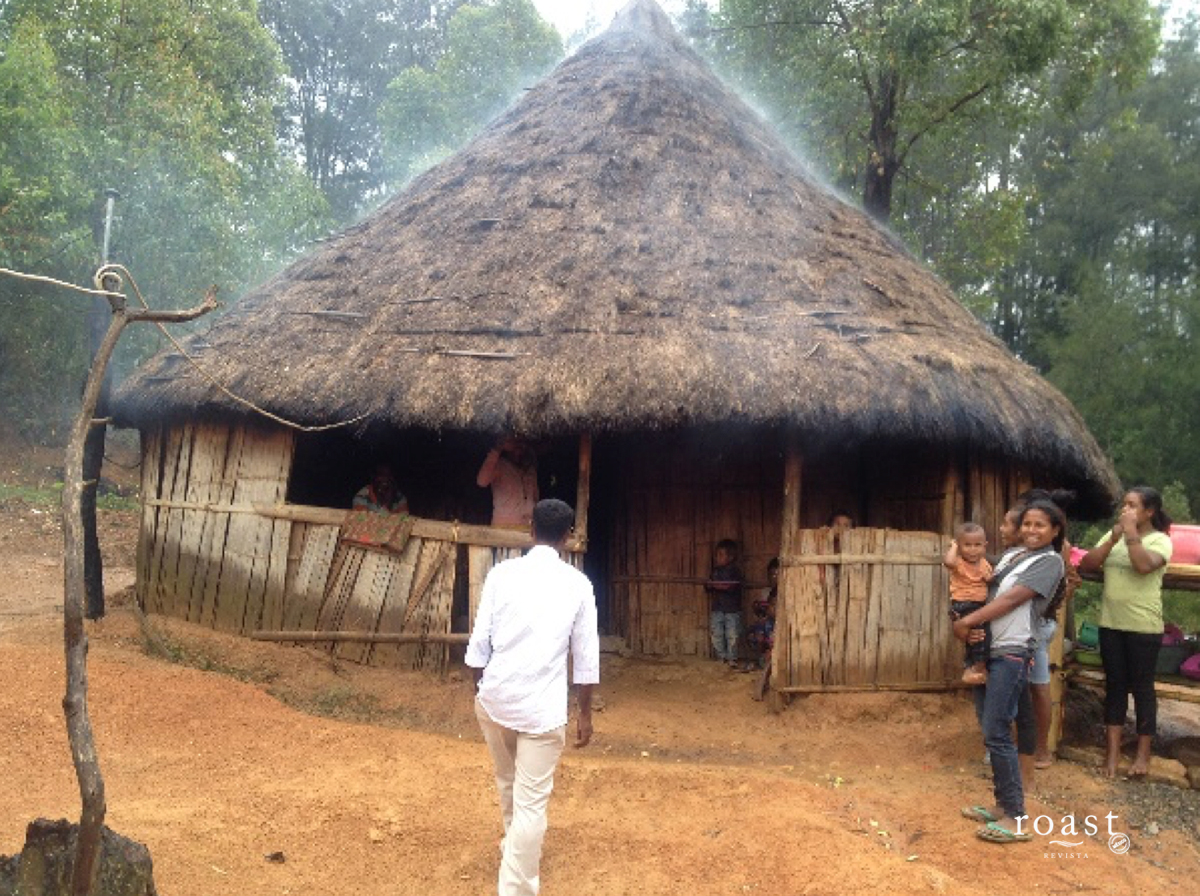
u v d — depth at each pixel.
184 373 7.31
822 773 5.80
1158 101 27.58
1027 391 7.12
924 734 6.34
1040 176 27.91
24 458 16.58
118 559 12.74
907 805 5.22
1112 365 24.20
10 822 4.20
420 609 6.95
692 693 7.39
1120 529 6.14
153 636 7.06
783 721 6.63
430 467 8.77
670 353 6.60
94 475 7.57
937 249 17.28
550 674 3.71
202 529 7.38
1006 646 4.94
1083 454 7.17
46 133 13.09
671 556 8.51
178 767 5.07
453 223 8.24
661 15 10.77
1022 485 7.33
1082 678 6.49
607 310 6.98
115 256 14.44
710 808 4.92
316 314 7.54
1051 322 28.50
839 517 7.60
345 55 33.72
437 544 6.98
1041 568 4.89
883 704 6.57
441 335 6.98
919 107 13.38
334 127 34.00
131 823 4.27
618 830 4.61
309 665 6.91
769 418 6.30
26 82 12.94
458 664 7.08
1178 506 19.27
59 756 5.04
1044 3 11.56
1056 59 13.95
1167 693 6.19
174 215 15.22
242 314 7.98
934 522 7.42
